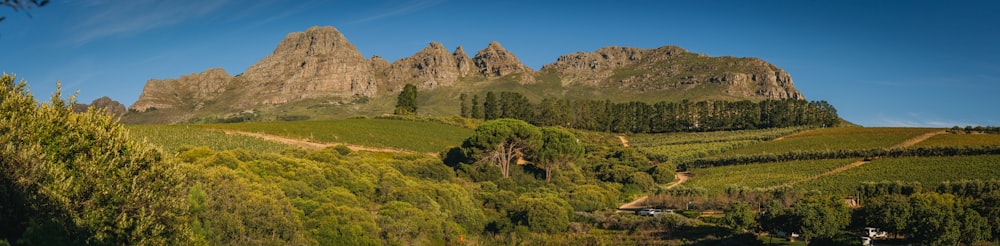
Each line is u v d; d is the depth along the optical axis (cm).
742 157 12012
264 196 4925
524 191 9556
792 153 11644
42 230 2433
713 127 18812
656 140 17025
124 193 2903
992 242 5606
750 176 10781
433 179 9000
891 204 5944
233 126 11769
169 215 3022
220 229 4341
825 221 5750
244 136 10612
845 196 8481
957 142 11362
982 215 5884
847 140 13275
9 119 2811
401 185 7400
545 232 6719
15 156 2611
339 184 6781
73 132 2956
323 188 6438
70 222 2634
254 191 5019
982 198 6581
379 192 6956
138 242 2797
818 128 16500
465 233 6681
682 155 13625
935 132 13175
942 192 7644
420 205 6500
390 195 6712
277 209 4869
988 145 9912
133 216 2886
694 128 19038
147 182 3022
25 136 2762
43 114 2927
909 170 9475
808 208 5881
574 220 7456
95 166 2852
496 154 10412
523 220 6931
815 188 9212
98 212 2748
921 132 13338
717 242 6091
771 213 6253
